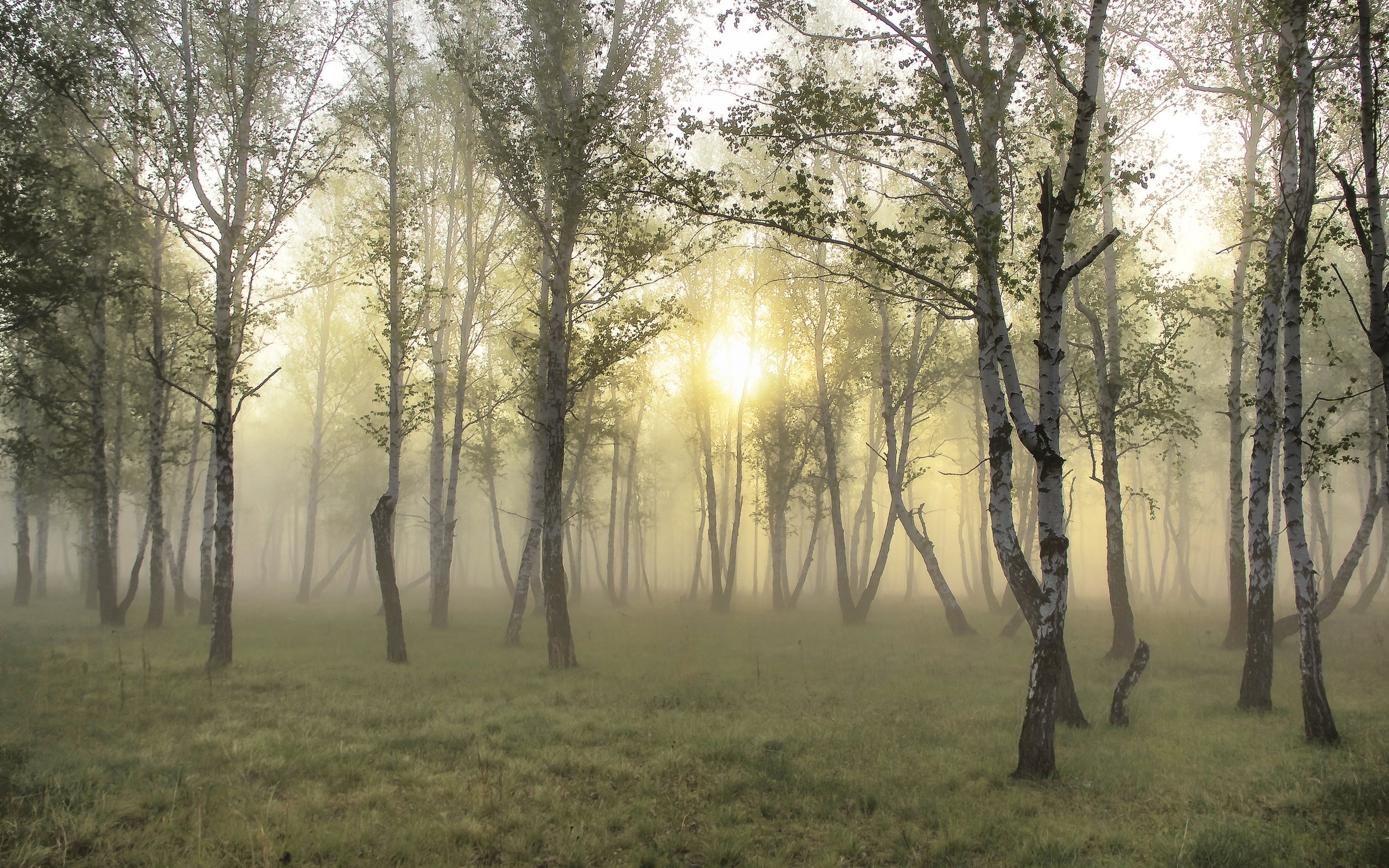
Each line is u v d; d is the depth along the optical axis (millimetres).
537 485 23516
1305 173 10820
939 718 11508
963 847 6539
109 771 8094
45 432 28297
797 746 9641
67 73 16625
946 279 10266
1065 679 11312
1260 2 12883
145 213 19156
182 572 29516
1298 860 6078
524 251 24672
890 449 25219
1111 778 8430
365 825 6695
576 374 19297
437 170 29047
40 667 14500
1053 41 8648
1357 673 15148
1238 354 19844
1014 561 10359
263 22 17344
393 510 18203
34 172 17516
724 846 6449
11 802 6879
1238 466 19656
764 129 10031
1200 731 10602
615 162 11875
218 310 16516
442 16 20312
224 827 6543
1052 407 8945
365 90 20094
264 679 13945
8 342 21688
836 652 19109
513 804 7461
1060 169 12797
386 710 11523
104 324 23594
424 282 19422
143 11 17109
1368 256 8109
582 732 10281
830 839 6777
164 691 12594
